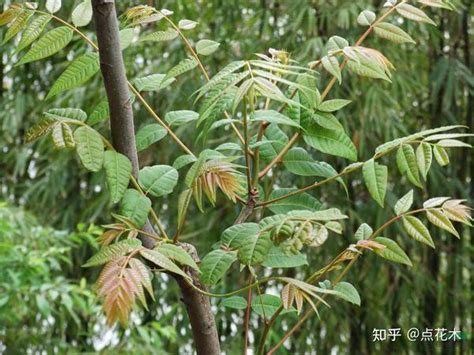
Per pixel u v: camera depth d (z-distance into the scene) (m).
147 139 0.96
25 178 3.72
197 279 0.83
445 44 3.29
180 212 0.82
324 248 3.12
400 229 3.08
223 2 3.15
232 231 0.79
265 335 0.88
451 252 3.26
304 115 0.92
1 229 2.33
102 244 0.82
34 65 3.49
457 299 3.25
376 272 3.13
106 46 0.80
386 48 2.95
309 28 2.93
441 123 3.22
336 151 0.91
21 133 3.66
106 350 2.76
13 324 2.66
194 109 3.07
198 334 0.84
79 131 0.79
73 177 3.53
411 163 0.85
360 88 3.02
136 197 0.82
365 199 3.20
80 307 2.47
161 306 3.41
